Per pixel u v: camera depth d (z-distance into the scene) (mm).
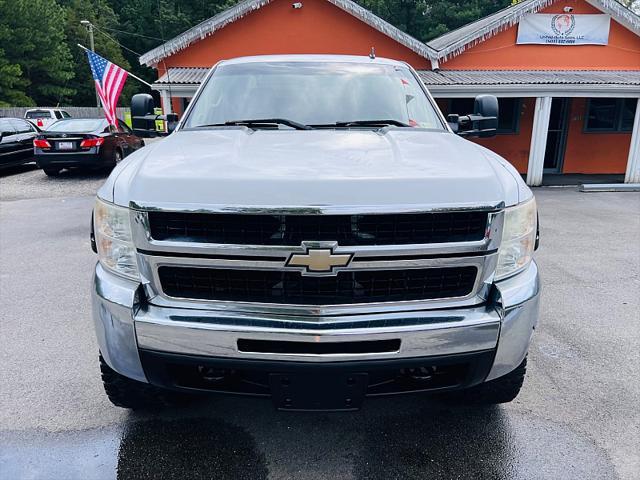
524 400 2967
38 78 43531
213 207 1895
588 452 2508
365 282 2023
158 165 2158
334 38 13195
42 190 10594
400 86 3523
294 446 2537
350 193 1911
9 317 4105
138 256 2033
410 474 2348
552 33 13234
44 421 2713
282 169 2059
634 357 3508
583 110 13672
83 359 3404
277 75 3514
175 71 12461
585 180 12930
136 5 59406
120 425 2686
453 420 2764
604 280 5207
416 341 2010
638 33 13312
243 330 1974
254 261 1948
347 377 2031
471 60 13312
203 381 2205
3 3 39062
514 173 2332
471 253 2018
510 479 2316
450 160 2246
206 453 2473
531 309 2170
